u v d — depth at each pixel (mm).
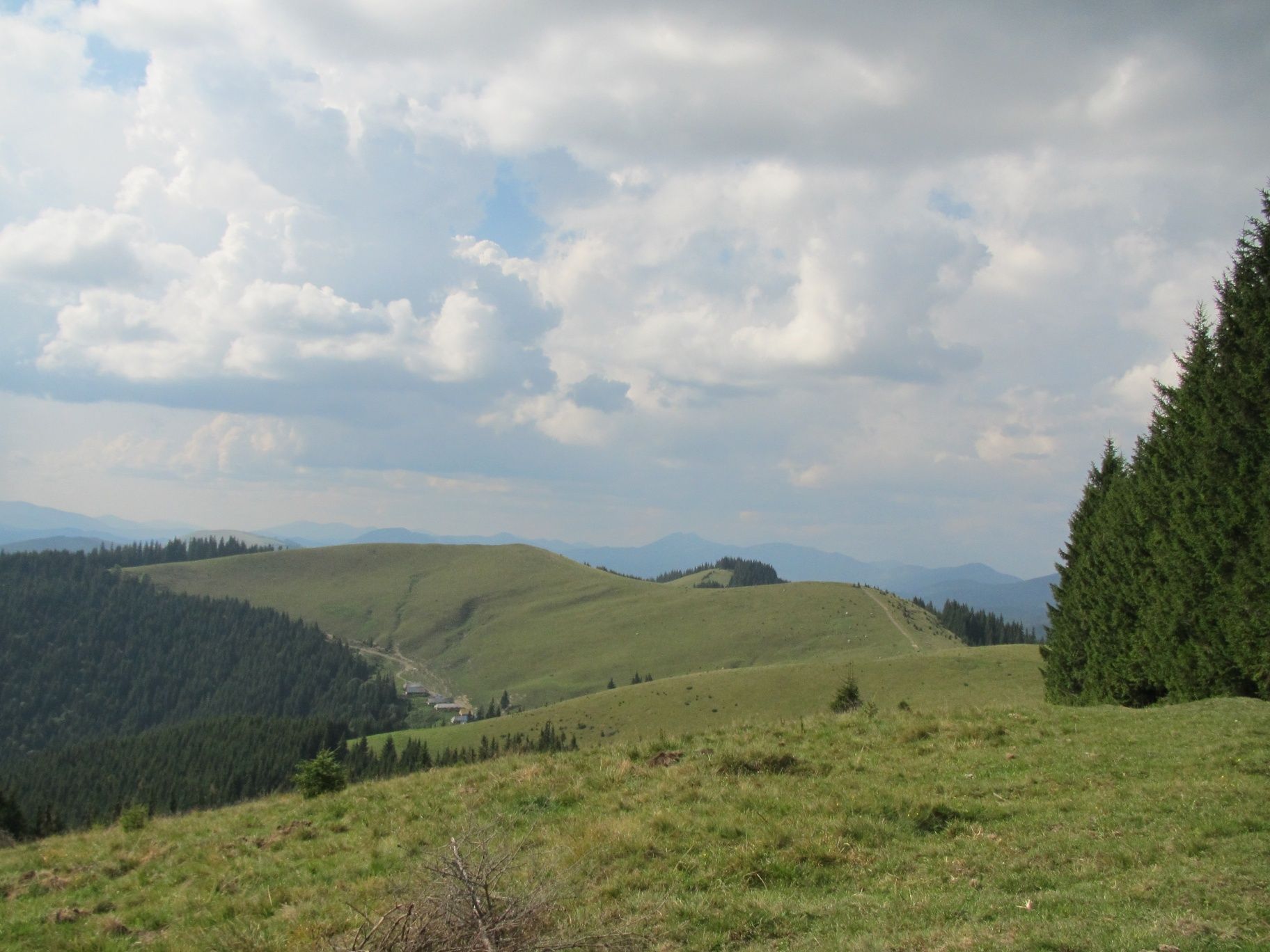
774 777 14930
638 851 11359
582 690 198375
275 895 12133
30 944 11648
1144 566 27875
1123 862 9836
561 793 15383
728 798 13602
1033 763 14906
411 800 17141
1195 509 24266
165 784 116438
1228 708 19031
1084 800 12500
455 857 8422
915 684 96500
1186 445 25328
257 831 16938
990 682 92938
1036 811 12219
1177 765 13930
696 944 8406
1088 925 7781
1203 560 23766
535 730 115938
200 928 11430
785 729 20031
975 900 8984
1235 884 8703
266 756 121438
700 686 117812
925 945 7660
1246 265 23891
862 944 7801
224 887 13070
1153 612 26359
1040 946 7336
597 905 9602
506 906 8266
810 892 9836
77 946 11266
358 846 14367
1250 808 11250
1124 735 16656
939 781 14266
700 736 20266
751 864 10586
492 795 16125
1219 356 24266
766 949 8156
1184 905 8281
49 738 196375
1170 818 11234
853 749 17234
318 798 19594
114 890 14039
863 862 10617
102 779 120062
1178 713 18859
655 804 13719
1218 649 23453
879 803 12594
